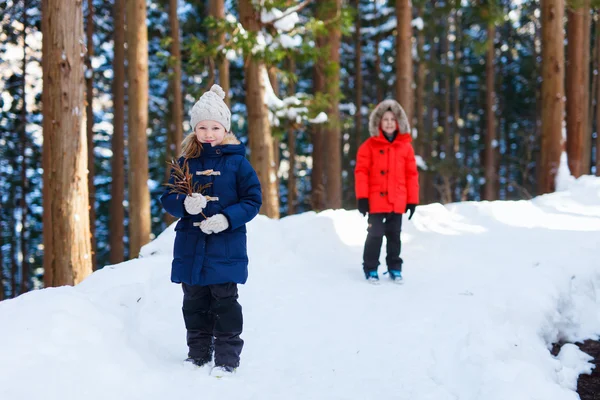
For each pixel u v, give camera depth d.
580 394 3.13
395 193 4.98
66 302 2.91
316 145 18.44
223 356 2.95
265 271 5.30
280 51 9.46
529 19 25.70
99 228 22.89
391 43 25.00
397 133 5.11
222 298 2.92
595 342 4.02
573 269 4.85
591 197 7.64
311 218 6.54
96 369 2.55
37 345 2.56
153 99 17.98
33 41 17.58
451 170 19.59
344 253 6.09
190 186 2.80
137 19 10.85
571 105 11.61
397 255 5.09
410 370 3.13
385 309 4.22
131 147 11.03
